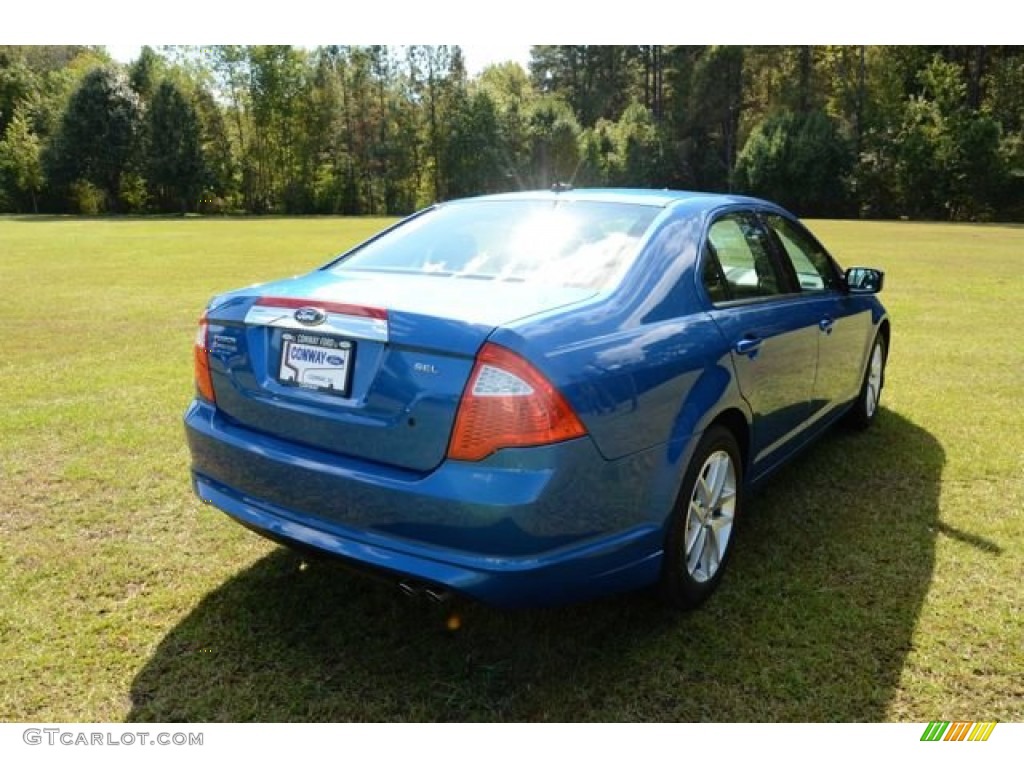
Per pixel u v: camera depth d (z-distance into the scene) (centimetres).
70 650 274
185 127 6366
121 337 860
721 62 6744
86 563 336
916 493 420
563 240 308
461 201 377
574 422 229
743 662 271
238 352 277
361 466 241
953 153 5359
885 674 264
